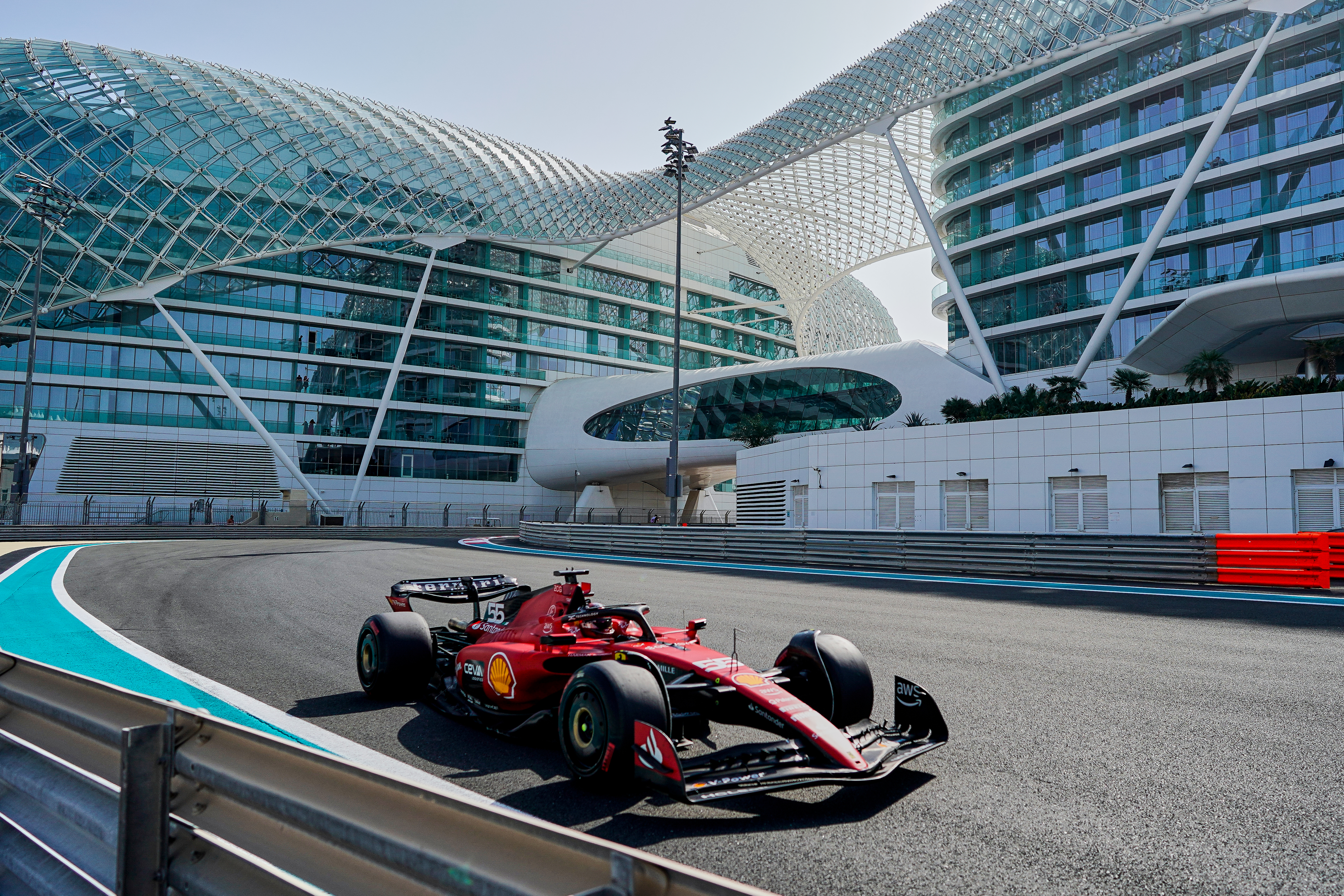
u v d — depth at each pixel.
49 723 3.11
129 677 7.02
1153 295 35.62
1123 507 20.41
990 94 42.62
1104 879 3.20
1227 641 8.90
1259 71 34.53
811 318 81.12
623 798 4.18
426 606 12.02
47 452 48.03
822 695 4.94
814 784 3.80
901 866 3.32
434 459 59.91
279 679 7.02
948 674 7.21
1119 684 6.78
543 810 3.98
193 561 20.59
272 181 49.53
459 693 6.05
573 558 24.42
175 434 51.41
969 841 3.59
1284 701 6.16
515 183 57.81
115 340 49.91
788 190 54.59
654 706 4.09
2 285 44.59
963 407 30.03
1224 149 35.12
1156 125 36.94
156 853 2.43
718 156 49.53
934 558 18.08
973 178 43.91
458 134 57.94
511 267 65.19
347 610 11.47
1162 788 4.26
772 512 30.67
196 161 47.47
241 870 2.32
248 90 50.69
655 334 71.44
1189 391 24.45
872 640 9.02
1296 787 4.26
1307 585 13.75
